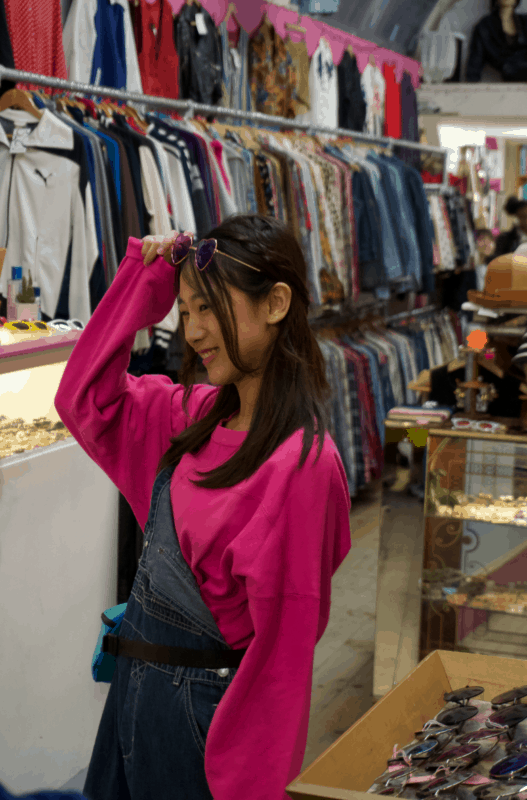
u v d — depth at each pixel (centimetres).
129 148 312
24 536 191
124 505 232
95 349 119
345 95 574
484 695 112
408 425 251
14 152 283
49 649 203
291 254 106
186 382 122
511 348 255
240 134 430
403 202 564
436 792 85
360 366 498
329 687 287
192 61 404
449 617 261
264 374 108
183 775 106
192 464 113
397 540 258
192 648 107
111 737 117
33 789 201
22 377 188
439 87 780
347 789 86
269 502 100
